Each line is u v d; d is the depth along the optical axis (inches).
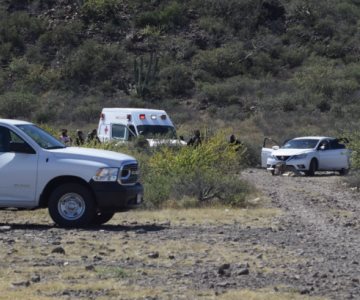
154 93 5034.5
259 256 1071.6
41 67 5315.0
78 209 1315.2
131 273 934.4
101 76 5246.1
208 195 1750.7
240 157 2385.6
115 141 2194.9
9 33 5664.4
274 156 2866.6
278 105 4827.8
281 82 5285.4
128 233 1272.1
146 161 1926.7
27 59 5482.3
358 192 2153.1
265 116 4645.7
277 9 6102.4
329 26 6008.9
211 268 981.8
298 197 1979.6
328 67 5442.9
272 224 1444.4
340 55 5757.9
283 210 1681.8
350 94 5093.5
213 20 5935.0
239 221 1478.8
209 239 1224.8
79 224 1311.5
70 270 943.0
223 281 904.3
